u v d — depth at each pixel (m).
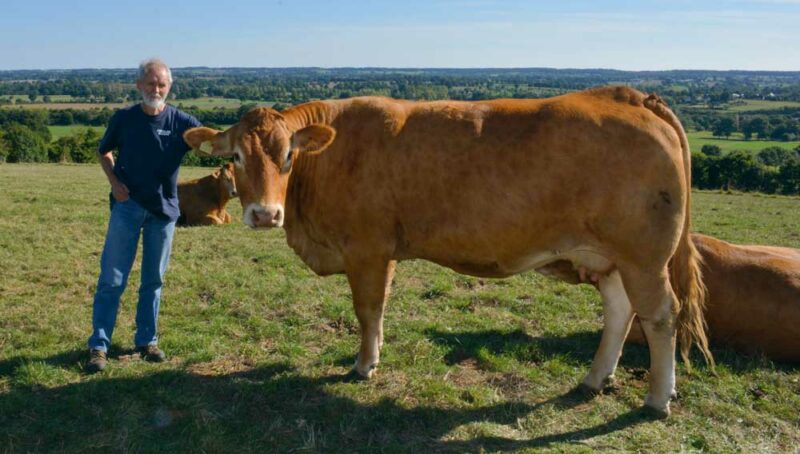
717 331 5.95
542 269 5.31
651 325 4.68
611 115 4.54
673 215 4.48
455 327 6.69
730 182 42.72
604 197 4.46
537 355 5.91
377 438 4.43
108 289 5.42
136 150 5.27
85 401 4.78
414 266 9.25
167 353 5.78
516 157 4.59
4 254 9.26
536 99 4.95
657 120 4.59
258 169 4.64
